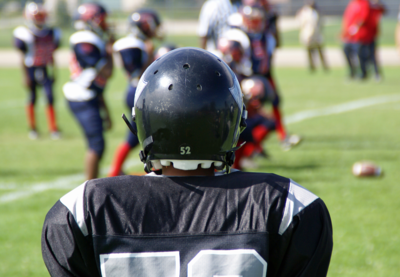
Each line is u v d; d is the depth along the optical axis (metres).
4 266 12.38
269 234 4.54
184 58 4.86
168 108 4.66
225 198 4.65
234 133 4.94
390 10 130.88
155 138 4.79
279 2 145.12
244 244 4.47
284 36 109.38
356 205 16.61
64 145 27.72
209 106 4.67
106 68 16.95
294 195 4.67
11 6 146.25
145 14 17.72
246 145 18.03
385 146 26.22
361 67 54.84
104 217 4.55
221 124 4.75
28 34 28.56
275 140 28.39
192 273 4.43
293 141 25.00
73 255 4.55
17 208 16.81
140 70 17.73
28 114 29.78
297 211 4.58
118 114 37.09
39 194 18.44
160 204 4.62
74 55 17.05
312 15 62.72
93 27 17.09
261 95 18.56
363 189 18.39
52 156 24.89
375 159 23.33
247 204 4.62
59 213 4.62
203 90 4.69
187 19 134.38
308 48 63.72
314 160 23.16
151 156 4.91
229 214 4.58
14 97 45.94
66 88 17.03
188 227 4.54
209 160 4.81
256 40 20.17
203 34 21.83
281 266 4.62
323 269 4.64
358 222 15.06
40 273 12.03
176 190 4.70
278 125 25.25
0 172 21.61
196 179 4.79
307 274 4.53
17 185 19.58
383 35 103.81
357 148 25.75
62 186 19.50
